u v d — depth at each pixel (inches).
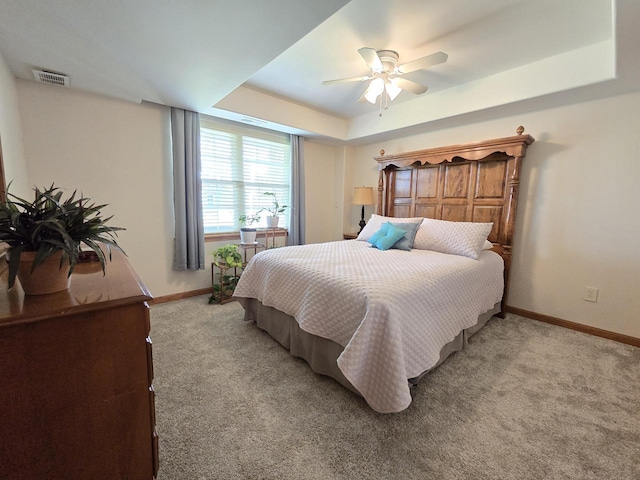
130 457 36.3
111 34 61.5
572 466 47.8
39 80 86.4
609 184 94.3
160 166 115.3
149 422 37.2
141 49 67.7
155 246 117.1
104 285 38.3
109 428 34.5
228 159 137.9
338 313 64.6
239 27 58.9
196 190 121.3
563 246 104.3
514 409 60.9
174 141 113.3
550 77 90.7
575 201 101.0
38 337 29.4
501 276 108.3
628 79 80.4
